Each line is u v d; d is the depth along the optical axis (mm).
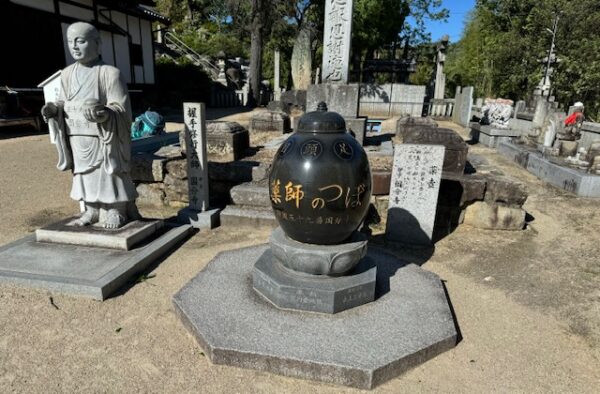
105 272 3740
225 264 4004
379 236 5168
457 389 2586
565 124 9219
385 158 7020
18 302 3398
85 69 4062
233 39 31281
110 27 17031
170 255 4488
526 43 21312
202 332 2889
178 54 27250
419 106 20062
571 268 4391
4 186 7078
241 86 26953
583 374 2750
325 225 3084
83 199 4348
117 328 3113
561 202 6867
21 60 13578
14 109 13125
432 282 3715
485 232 5379
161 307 3420
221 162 6168
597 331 3242
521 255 4711
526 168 9367
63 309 3334
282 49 26141
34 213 5785
